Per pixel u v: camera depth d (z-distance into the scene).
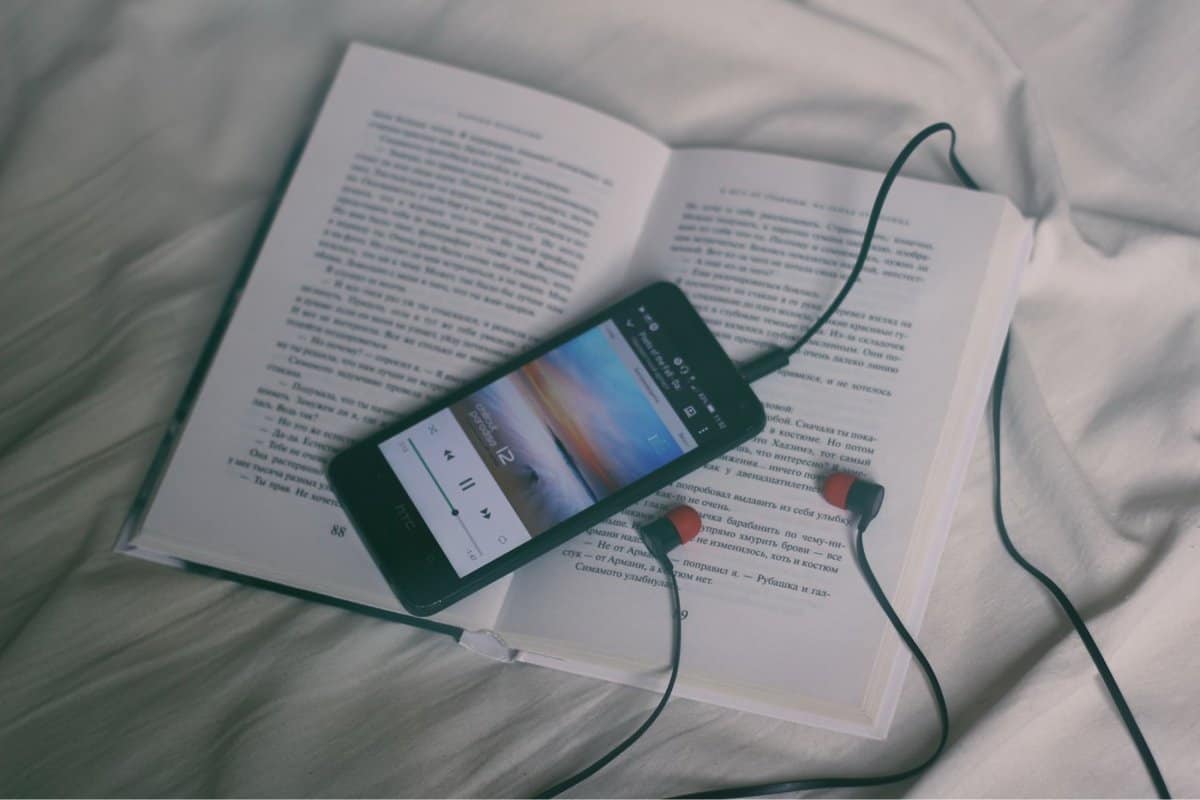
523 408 0.56
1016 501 0.57
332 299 0.59
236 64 0.67
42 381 0.59
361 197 0.62
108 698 0.52
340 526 0.55
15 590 0.54
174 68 0.66
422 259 0.60
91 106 0.65
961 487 0.56
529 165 0.62
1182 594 0.54
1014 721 0.51
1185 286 0.60
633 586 0.54
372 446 0.55
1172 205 0.63
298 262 0.60
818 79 0.67
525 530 0.54
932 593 0.55
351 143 0.63
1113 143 0.64
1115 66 0.66
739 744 0.53
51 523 0.55
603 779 0.52
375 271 0.60
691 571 0.54
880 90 0.66
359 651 0.54
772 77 0.67
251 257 0.60
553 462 0.55
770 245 0.60
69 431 0.57
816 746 0.53
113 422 0.57
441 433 0.55
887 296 0.58
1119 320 0.60
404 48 0.67
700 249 0.61
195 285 0.61
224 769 0.51
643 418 0.56
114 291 0.60
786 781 0.52
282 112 0.66
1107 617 0.53
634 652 0.53
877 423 0.56
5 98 0.66
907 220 0.59
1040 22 0.67
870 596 0.53
